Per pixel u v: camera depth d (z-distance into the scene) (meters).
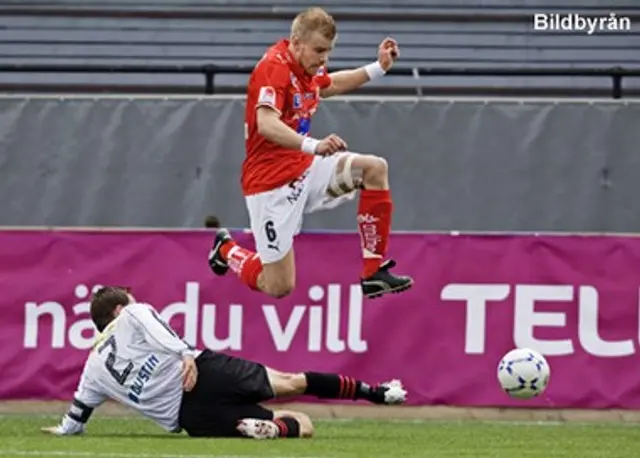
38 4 58.62
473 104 47.84
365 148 47.88
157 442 29.67
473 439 33.44
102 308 31.34
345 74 30.77
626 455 29.36
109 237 42.19
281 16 58.47
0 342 41.91
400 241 41.69
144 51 57.69
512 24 57.88
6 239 42.22
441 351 41.41
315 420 40.66
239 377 30.89
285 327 41.50
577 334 41.25
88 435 32.22
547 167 47.78
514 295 41.44
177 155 48.16
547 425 39.28
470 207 47.78
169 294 41.97
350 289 41.44
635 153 47.66
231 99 48.16
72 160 48.41
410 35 57.78
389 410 41.59
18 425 36.88
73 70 49.38
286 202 28.81
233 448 28.19
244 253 31.22
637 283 41.22
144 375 30.73
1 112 48.47
